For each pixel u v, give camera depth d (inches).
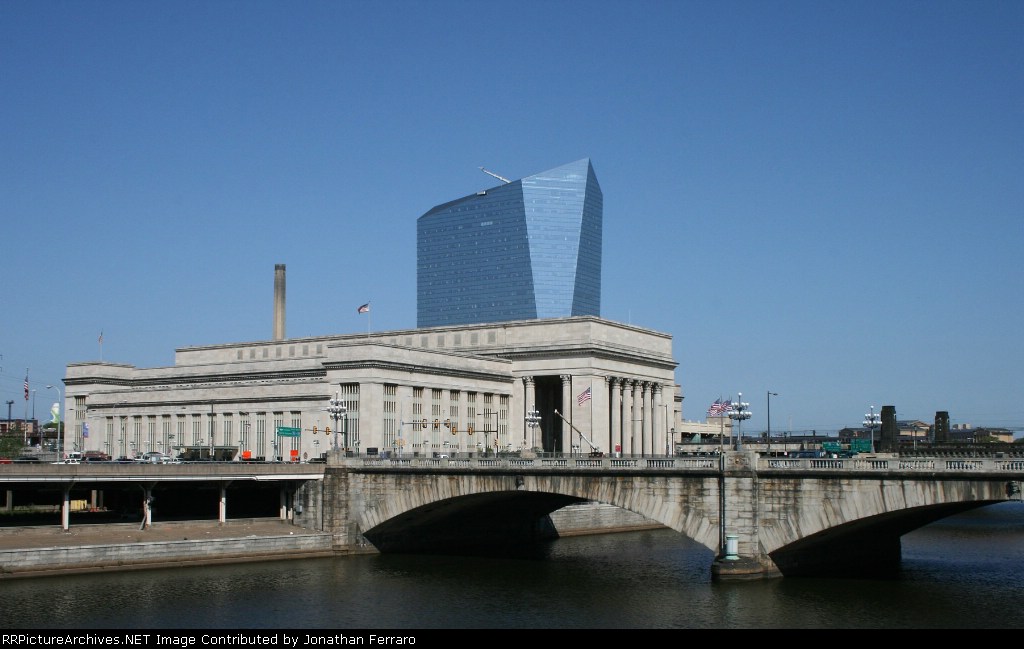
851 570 4591.5
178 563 4699.8
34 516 5418.3
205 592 4092.0
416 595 4104.3
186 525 5132.9
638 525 6939.0
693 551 5541.3
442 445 7529.5
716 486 4252.0
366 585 4323.3
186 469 4977.9
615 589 4217.5
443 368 7549.2
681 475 4338.1
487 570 4761.3
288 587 4244.6
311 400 7150.6
